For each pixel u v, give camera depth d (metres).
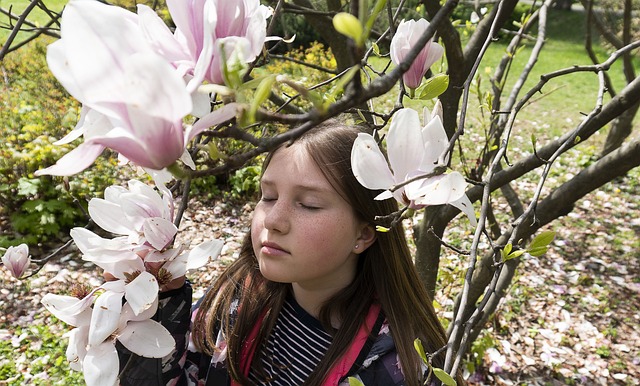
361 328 1.08
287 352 1.14
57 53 0.38
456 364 0.86
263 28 0.48
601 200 5.34
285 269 0.97
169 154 0.39
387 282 1.10
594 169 1.75
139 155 0.39
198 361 1.21
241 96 0.42
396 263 1.11
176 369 1.06
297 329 1.14
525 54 9.87
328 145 0.97
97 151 0.39
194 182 5.12
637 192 5.49
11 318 3.66
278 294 1.15
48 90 6.31
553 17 11.86
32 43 7.13
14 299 3.82
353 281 1.12
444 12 0.39
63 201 4.49
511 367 3.27
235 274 1.22
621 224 4.94
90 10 0.38
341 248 0.99
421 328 1.15
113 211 0.76
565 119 7.22
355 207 1.00
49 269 4.12
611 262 4.39
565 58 9.78
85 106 0.50
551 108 7.61
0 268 4.05
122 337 0.75
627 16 2.99
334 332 1.10
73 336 0.76
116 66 0.38
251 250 1.22
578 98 8.03
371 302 1.11
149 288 0.70
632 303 3.93
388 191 0.63
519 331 3.59
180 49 0.47
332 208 0.97
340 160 0.97
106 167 4.70
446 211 2.08
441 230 2.14
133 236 0.75
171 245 0.76
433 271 2.22
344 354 1.06
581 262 4.38
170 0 0.45
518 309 3.77
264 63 0.98
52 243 4.43
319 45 7.39
